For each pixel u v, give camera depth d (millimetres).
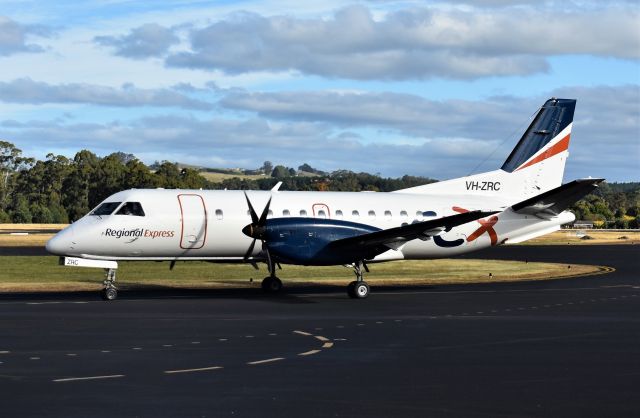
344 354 28734
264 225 50406
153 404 20797
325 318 39812
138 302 47156
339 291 56156
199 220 52656
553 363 27047
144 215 51562
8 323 36812
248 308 44344
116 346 30297
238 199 54438
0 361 26938
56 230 174250
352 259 51594
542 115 62219
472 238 58875
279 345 30812
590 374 25094
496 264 87062
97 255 50906
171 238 52219
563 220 60438
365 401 21234
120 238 50875
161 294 52812
